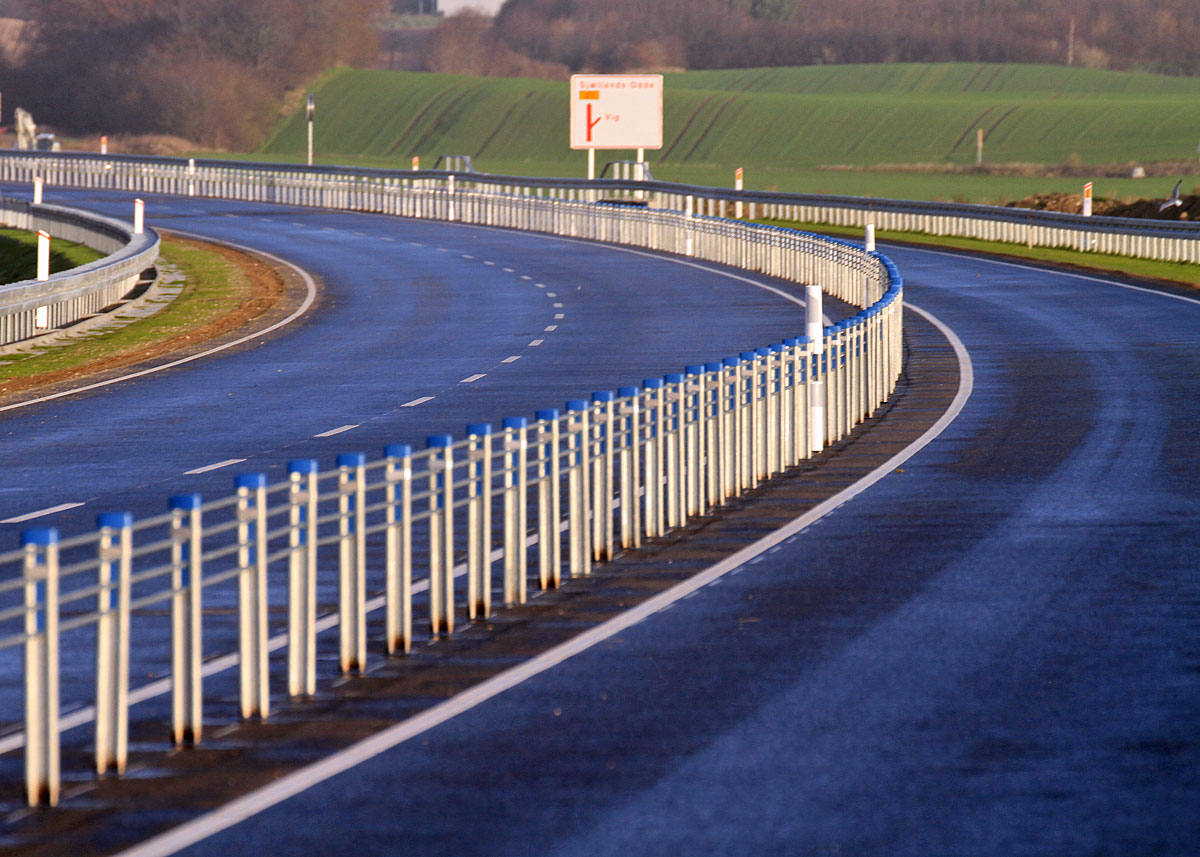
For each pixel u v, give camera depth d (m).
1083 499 44.59
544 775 22.42
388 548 29.72
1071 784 21.66
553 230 197.50
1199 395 66.06
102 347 97.69
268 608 34.84
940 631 30.55
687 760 22.95
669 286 130.00
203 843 19.98
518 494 34.44
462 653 29.88
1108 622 31.05
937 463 51.78
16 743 25.17
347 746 24.16
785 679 27.33
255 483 26.05
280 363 87.88
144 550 23.66
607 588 35.44
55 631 21.66
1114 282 123.50
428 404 69.69
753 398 48.75
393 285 134.88
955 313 104.56
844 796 21.27
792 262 135.75
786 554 38.50
